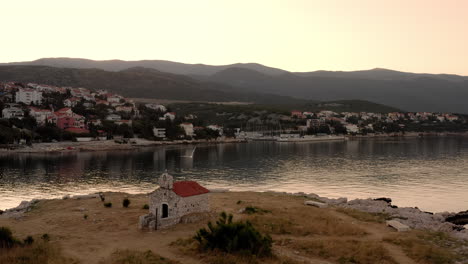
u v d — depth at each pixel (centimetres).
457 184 11969
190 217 5384
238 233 4038
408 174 13962
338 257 4031
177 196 5322
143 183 11994
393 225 5481
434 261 3950
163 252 4078
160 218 5250
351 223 5688
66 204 7162
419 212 7256
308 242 4494
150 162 17100
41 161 16362
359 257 3988
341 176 13675
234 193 8962
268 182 12550
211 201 7450
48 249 4059
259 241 4003
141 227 5141
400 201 9719
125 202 6725
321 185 11994
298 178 13312
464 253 4244
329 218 5869
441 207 9100
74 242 4547
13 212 6950
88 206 6856
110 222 5547
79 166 15325
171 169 15212
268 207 6688
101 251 4166
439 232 5216
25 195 10044
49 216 6081
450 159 18375
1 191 10500
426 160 18012
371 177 13412
